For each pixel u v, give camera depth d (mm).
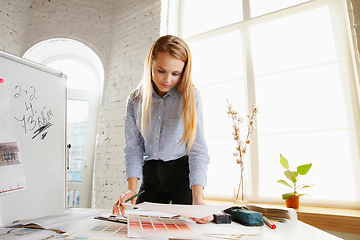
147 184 1067
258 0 2336
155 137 1002
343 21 1876
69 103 2883
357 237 1310
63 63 3010
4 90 654
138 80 2449
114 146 2406
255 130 2025
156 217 714
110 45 2789
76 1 2826
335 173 1729
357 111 1716
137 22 2645
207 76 2400
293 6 2082
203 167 920
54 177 743
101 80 2924
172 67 888
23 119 690
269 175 1929
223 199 2047
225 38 2383
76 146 2799
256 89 2107
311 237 532
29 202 664
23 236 497
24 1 2689
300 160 1854
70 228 575
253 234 547
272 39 2148
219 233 549
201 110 1037
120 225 596
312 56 1969
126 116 1079
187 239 485
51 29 2693
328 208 1619
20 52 2580
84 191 2670
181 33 2688
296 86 1979
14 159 650
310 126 1871
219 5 2572
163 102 1023
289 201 1581
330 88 1856
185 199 1007
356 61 1698
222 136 2189
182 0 2787
